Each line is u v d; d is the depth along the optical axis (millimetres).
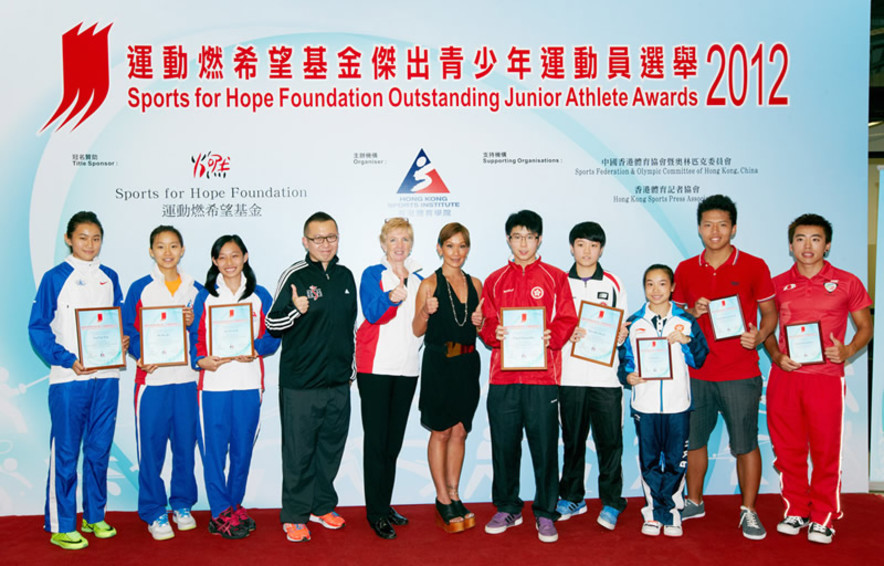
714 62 3646
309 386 3072
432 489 3600
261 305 3297
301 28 3516
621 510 3260
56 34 3455
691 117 3648
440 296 3084
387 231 3176
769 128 3676
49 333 3029
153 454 3146
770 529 3203
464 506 3354
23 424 3479
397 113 3559
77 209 3469
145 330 3102
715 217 3270
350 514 3461
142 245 3490
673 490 3133
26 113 3453
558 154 3609
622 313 3176
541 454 3102
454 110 3572
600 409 3248
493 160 3590
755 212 3678
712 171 3662
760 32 3654
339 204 3555
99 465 3145
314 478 3197
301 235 3543
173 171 3496
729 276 3291
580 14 3598
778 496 3674
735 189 3670
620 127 3627
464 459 3619
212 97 3502
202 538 3146
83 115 3465
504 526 3170
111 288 3227
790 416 3148
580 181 3617
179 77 3486
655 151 3641
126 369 3496
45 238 3463
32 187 3457
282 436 3146
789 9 3662
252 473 3543
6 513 3484
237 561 2869
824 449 3055
